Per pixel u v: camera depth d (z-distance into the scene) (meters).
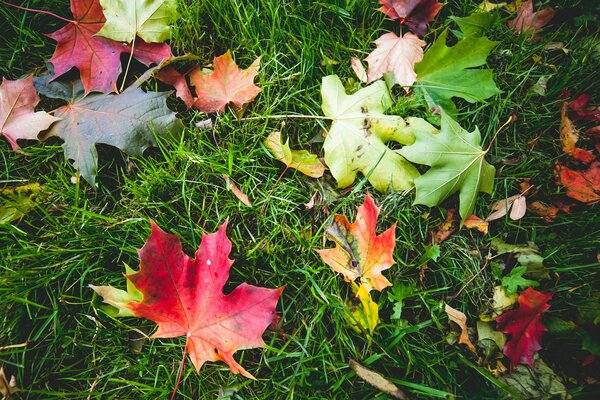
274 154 0.37
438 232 0.38
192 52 0.40
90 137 0.35
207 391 0.33
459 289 0.37
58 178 0.36
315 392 0.33
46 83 0.37
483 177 0.37
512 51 0.42
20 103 0.36
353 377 0.34
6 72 0.39
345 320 0.34
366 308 0.33
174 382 0.33
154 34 0.37
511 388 0.34
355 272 0.34
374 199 0.38
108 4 0.35
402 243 0.37
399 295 0.35
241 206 0.36
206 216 0.36
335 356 0.34
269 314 0.29
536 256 0.36
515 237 0.38
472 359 0.35
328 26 0.42
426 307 0.36
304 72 0.40
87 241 0.35
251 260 0.35
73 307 0.34
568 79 0.41
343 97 0.37
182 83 0.37
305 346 0.33
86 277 0.35
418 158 0.35
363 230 0.34
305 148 0.39
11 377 0.32
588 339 0.34
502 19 0.43
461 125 0.40
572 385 0.34
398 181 0.36
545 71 0.42
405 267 0.36
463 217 0.36
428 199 0.35
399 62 0.39
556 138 0.41
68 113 0.36
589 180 0.38
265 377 0.34
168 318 0.30
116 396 0.33
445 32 0.38
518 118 0.41
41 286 0.34
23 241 0.34
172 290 0.30
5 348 0.32
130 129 0.35
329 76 0.37
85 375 0.34
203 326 0.31
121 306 0.30
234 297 0.30
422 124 0.37
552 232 0.38
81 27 0.36
